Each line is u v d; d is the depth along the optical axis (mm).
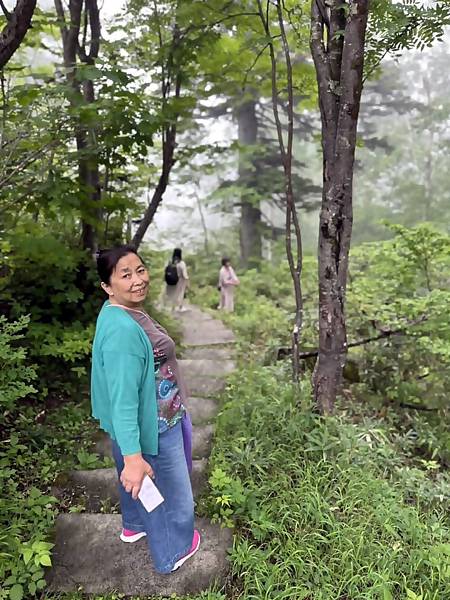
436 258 4766
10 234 4461
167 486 2242
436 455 3795
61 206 4066
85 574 2434
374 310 4957
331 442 3172
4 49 2980
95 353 2113
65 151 4172
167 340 2199
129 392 1930
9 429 3604
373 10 3156
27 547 2277
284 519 2650
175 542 2307
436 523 2641
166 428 2193
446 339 4203
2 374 2898
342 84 3000
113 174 5969
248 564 2377
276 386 4117
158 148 7332
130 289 2066
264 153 14164
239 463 3146
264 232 14477
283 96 5730
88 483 3168
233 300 10117
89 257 5207
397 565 2389
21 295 4812
